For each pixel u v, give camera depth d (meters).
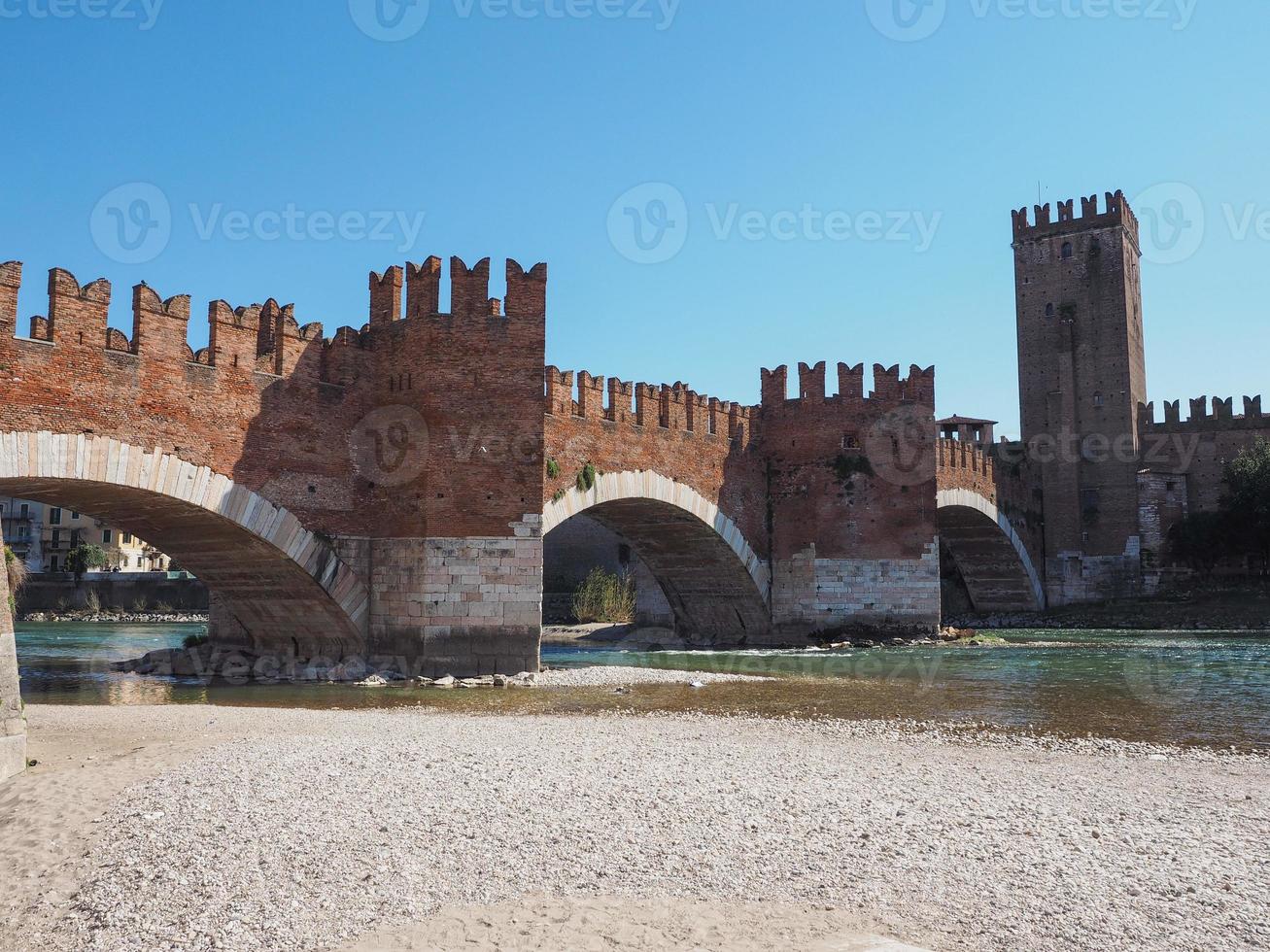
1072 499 89.56
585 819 14.13
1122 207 91.12
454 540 35.09
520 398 36.22
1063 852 12.98
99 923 10.65
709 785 16.41
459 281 36.22
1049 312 92.81
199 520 33.28
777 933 10.26
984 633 61.78
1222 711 28.02
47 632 82.06
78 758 19.08
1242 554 81.56
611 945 9.96
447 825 13.76
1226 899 11.37
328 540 35.34
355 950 9.91
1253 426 87.62
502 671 35.12
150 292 30.83
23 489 30.11
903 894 11.41
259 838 13.04
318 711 26.88
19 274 27.83
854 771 18.22
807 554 54.50
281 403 34.28
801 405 55.44
